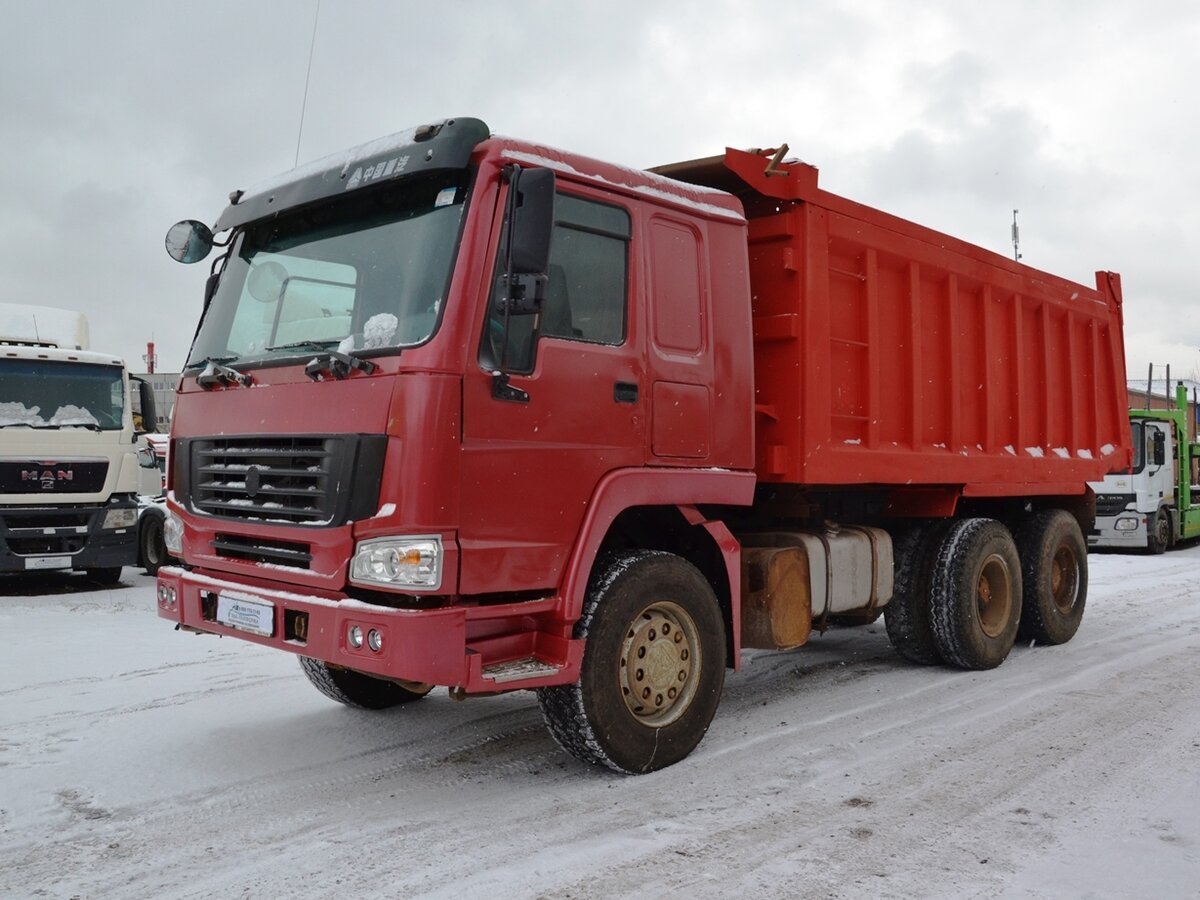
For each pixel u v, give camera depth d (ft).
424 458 13.09
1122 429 30.96
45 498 37.96
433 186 14.52
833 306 19.80
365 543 13.35
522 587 14.06
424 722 18.70
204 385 16.35
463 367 13.46
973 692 21.16
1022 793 14.43
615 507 15.16
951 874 11.55
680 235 16.75
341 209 15.62
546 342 14.47
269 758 16.44
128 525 40.04
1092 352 29.32
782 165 18.84
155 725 18.37
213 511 15.99
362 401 13.60
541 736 17.81
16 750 16.78
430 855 12.30
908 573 23.25
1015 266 25.35
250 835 13.05
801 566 19.38
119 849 12.60
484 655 14.28
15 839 12.93
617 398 15.37
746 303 17.87
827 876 11.51
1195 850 12.20
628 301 15.78
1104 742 17.02
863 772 15.53
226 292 17.28
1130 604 34.65
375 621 13.02
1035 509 27.89
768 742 17.31
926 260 22.09
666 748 15.79
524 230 13.56
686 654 16.39
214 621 15.70
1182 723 18.24
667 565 15.96
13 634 28.30
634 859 12.08
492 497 13.73
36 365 38.70
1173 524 59.21
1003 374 25.27
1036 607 26.22
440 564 13.07
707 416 16.87
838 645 27.02
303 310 15.70
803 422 18.60
